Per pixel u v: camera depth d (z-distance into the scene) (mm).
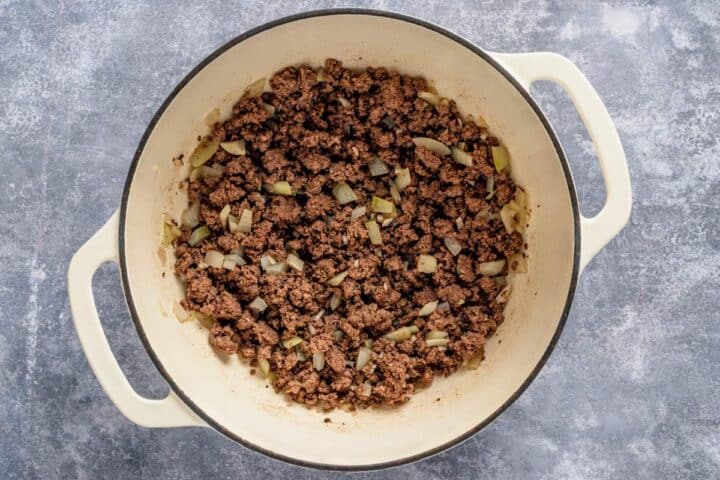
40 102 752
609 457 748
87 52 751
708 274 747
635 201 749
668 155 747
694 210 747
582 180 746
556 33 744
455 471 749
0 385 754
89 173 752
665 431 748
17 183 754
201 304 713
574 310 750
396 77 710
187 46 747
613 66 746
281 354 720
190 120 693
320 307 722
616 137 658
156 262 699
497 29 744
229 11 745
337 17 665
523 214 715
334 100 717
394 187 726
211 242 719
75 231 752
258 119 711
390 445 704
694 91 746
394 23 668
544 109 746
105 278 751
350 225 719
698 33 746
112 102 750
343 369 714
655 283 749
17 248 754
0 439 755
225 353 718
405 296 727
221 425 680
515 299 719
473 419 693
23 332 754
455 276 724
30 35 752
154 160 682
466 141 717
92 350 661
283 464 751
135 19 749
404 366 713
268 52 687
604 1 745
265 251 720
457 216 722
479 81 688
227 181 712
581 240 662
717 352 747
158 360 668
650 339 749
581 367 749
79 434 755
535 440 749
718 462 746
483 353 723
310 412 720
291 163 723
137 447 755
